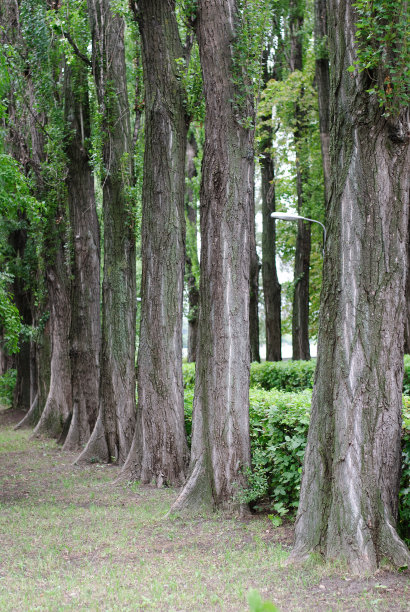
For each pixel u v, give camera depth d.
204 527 7.68
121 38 14.17
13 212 11.73
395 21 5.57
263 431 8.62
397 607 4.80
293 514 8.07
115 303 13.89
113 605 5.11
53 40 16.50
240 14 8.94
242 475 8.38
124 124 14.12
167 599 5.18
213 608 4.97
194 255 25.59
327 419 6.17
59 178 16.22
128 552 6.73
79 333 16.06
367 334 6.00
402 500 6.17
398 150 6.08
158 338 10.95
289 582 5.46
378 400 5.90
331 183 6.42
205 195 8.89
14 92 17.56
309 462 6.27
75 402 16.05
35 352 21.94
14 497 10.27
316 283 29.34
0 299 10.95
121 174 13.93
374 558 5.59
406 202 6.15
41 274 19.55
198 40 9.02
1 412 25.17
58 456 14.93
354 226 6.14
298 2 21.92
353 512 5.75
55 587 5.61
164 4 10.94
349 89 6.18
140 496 9.92
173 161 10.98
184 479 10.73
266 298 24.33
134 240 14.13
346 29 6.18
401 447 6.11
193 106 11.05
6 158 10.83
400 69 5.56
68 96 16.16
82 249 16.05
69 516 8.61
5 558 6.62
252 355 23.88
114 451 13.65
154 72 10.97
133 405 13.76
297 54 22.62
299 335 22.89
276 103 21.20
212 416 8.49
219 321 8.61
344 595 5.11
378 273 6.05
